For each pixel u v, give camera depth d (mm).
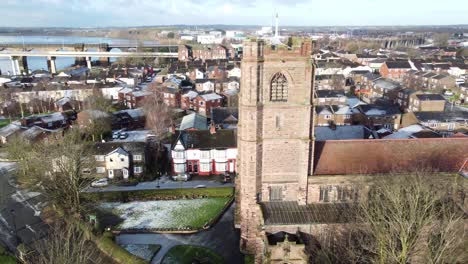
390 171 59812
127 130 137000
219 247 65875
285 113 56219
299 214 57688
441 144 64312
